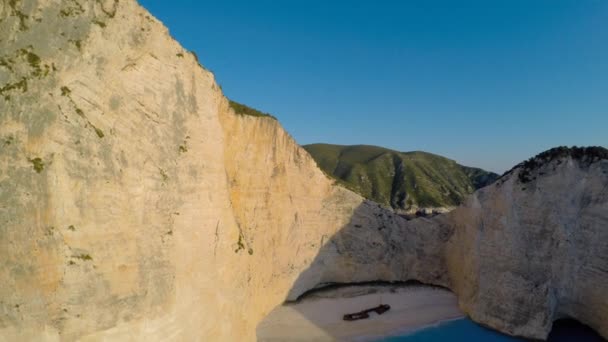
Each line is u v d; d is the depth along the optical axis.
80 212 13.98
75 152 14.22
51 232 13.09
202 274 20.42
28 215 12.65
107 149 15.50
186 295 18.39
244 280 26.83
